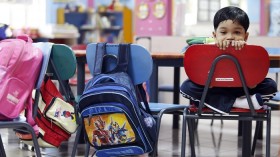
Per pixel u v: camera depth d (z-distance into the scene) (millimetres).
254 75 2115
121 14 8242
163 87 4445
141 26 6551
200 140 3773
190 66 2164
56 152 3174
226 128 4461
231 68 2111
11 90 1938
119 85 2217
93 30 8477
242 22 2354
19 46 2012
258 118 2176
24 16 6906
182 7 6164
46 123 2334
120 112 2176
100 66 2379
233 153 3262
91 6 8578
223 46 2074
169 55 2871
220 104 2172
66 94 2367
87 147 2359
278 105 3100
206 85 2135
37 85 2102
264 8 5500
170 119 5043
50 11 8117
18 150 3227
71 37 6176
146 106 2375
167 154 3186
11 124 1895
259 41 5402
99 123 2229
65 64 2277
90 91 2221
